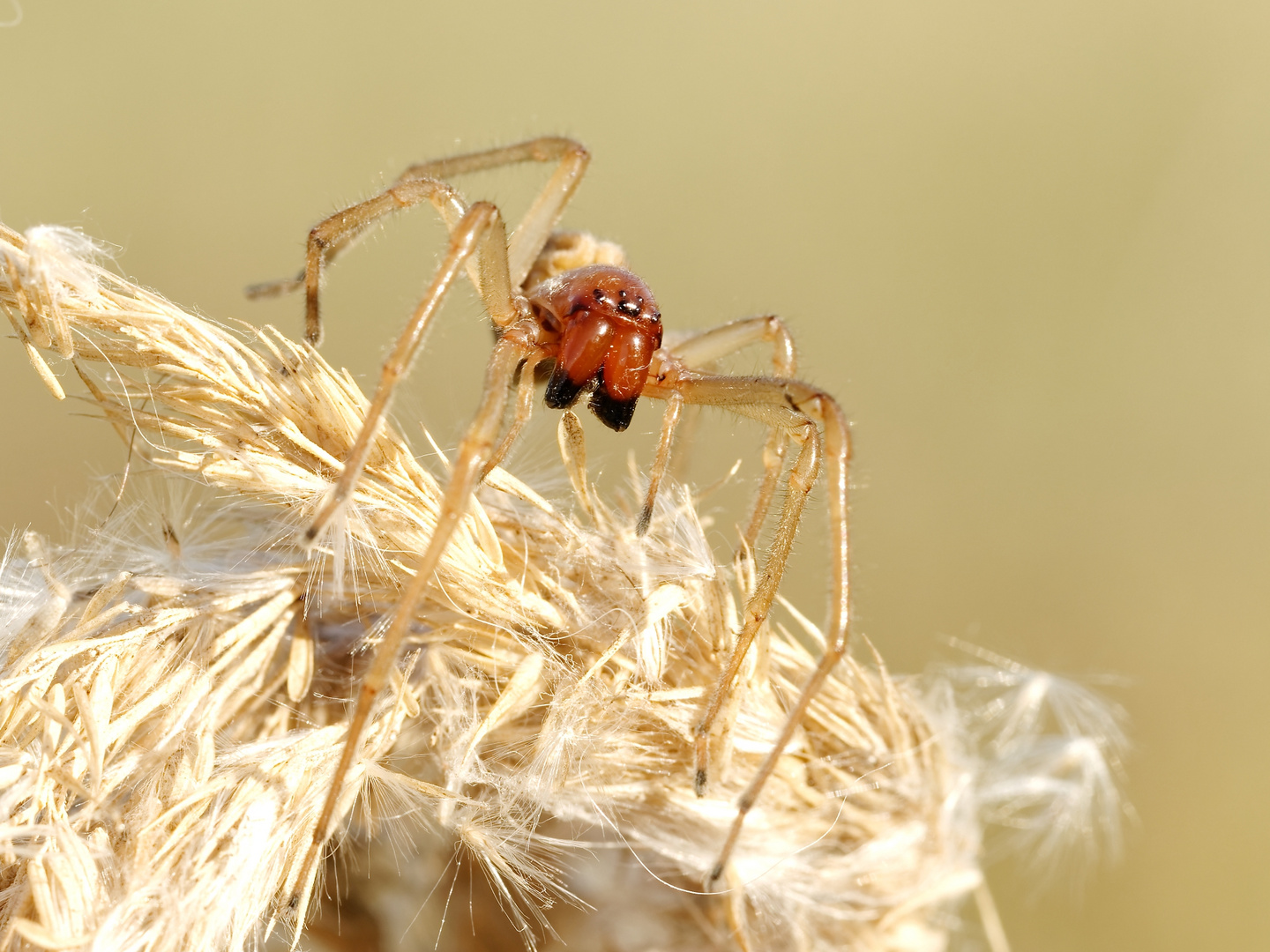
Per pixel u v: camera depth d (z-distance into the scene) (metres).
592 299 0.11
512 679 0.09
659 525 0.10
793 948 0.10
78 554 0.09
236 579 0.09
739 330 0.11
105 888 0.09
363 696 0.09
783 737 0.10
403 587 0.10
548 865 0.10
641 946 0.10
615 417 0.11
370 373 0.10
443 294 0.10
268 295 0.11
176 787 0.09
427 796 0.09
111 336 0.09
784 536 0.10
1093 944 0.12
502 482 0.10
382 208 0.10
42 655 0.09
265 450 0.10
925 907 0.10
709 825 0.10
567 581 0.10
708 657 0.10
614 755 0.10
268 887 0.09
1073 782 0.10
